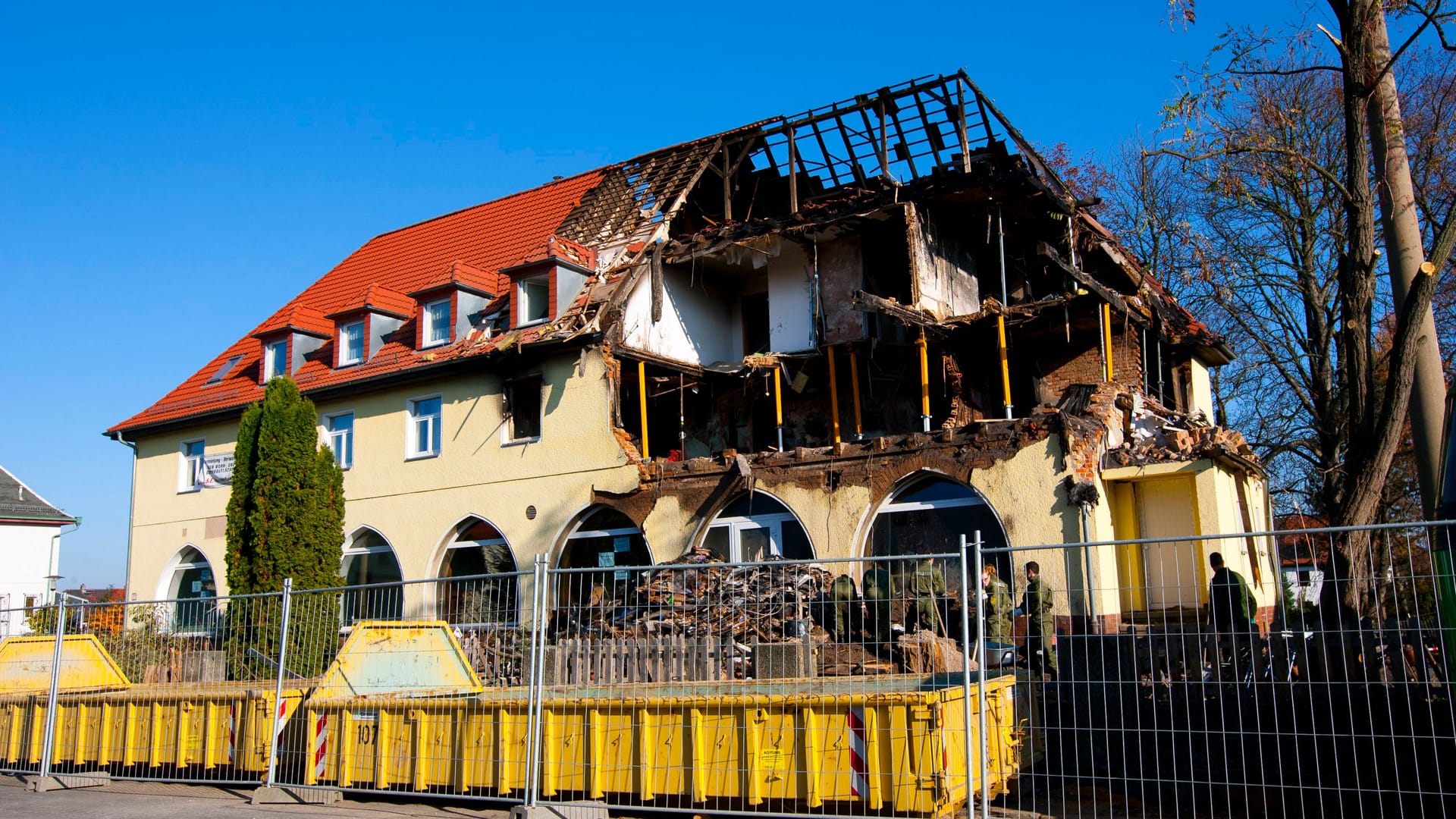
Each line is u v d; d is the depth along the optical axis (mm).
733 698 9250
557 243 23188
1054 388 22500
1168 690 9609
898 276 23500
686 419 24969
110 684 13773
